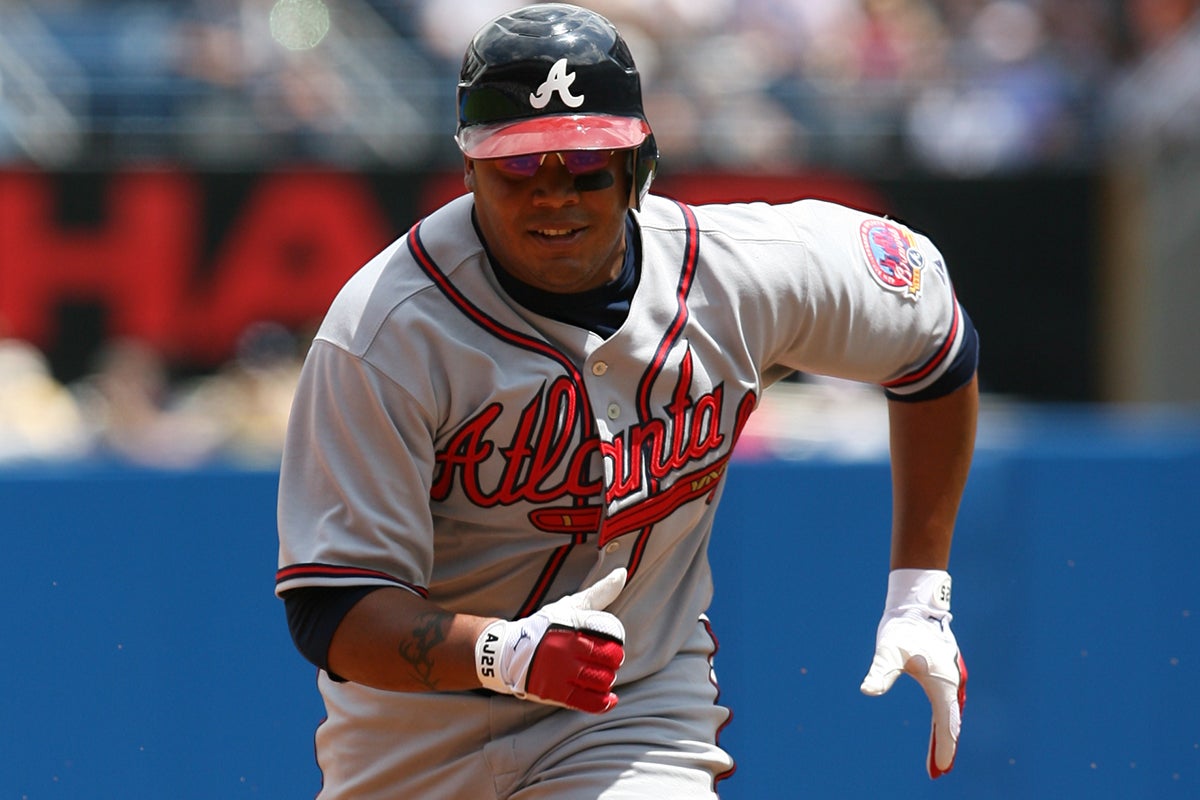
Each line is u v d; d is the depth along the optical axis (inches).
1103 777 636.1
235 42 1371.8
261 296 1327.5
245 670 592.1
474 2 1414.9
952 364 403.2
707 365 363.6
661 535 370.0
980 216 1422.2
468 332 343.6
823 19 1445.6
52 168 1294.3
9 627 577.0
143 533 588.1
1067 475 642.8
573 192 327.3
